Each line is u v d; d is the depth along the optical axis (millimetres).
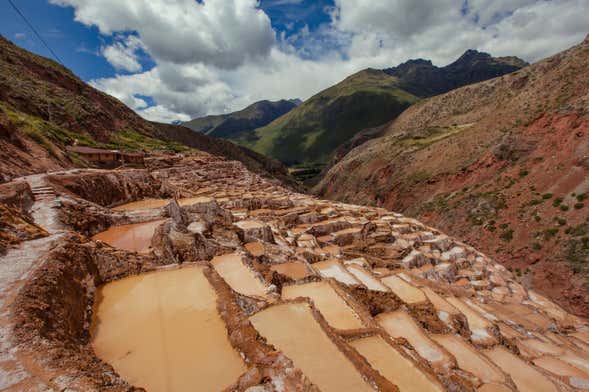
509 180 84312
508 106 110438
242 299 12328
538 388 20250
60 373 6344
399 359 12805
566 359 29938
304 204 53906
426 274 41000
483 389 15820
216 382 7797
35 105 70938
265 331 11422
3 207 13344
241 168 98562
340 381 9297
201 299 11414
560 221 64688
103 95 122125
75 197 19906
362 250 42625
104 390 6297
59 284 9633
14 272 9500
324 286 18094
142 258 14117
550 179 74375
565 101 88938
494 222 77250
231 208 41688
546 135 84875
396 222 60156
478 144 107938
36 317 7715
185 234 17906
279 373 7922
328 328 11688
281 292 17484
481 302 40719
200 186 58031
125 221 20094
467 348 19891
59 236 12805
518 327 35344
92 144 69938
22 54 94562
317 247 34250
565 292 55406
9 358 6422
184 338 9336
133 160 59969
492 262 58438
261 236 26688
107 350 8750
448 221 89812
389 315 20031
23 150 31547
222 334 9547
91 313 10438
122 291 11883
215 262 17750
